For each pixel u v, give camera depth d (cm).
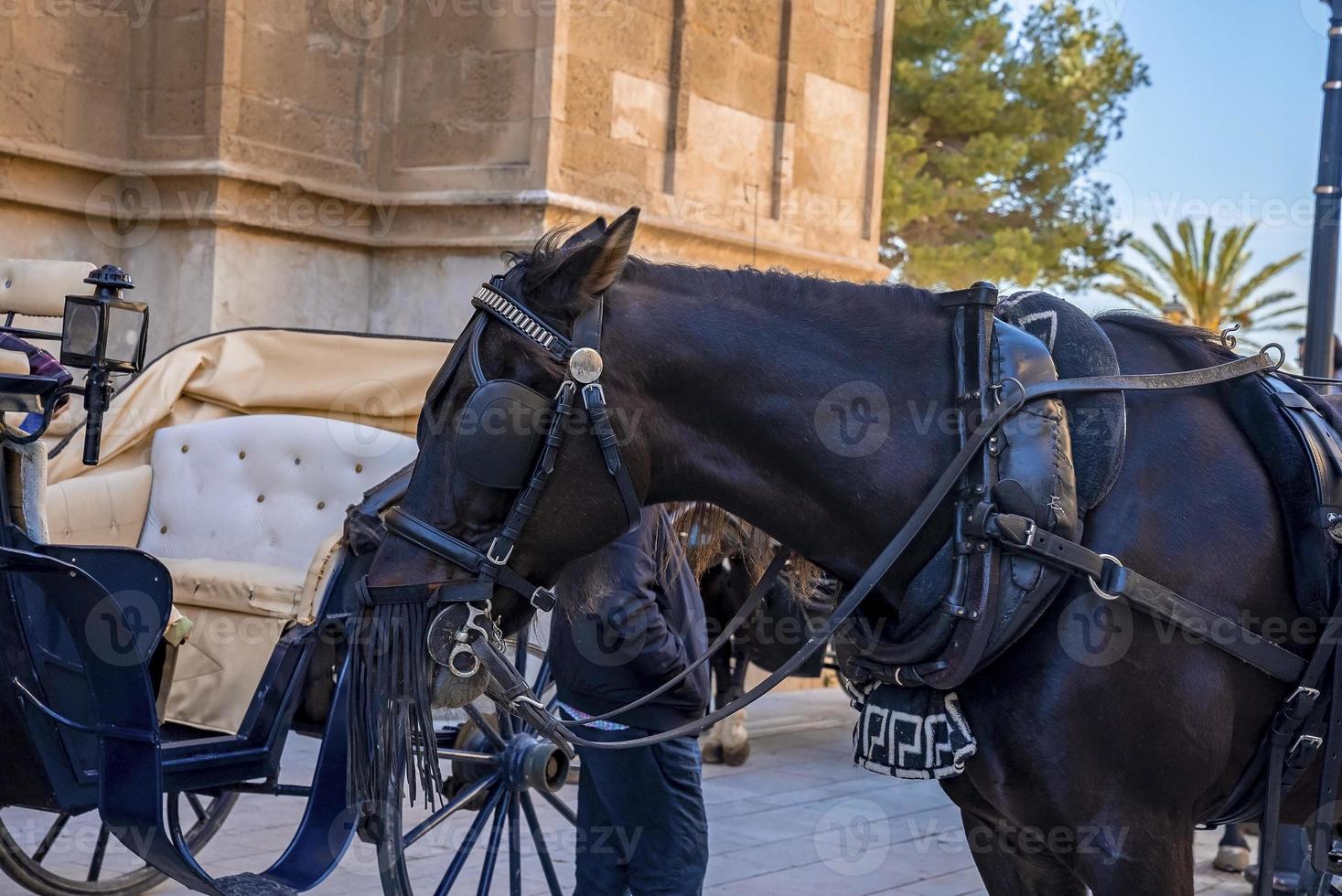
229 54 772
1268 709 253
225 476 472
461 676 227
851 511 242
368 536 380
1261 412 257
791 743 784
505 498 229
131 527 471
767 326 243
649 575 337
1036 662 237
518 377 229
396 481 391
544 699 436
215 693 398
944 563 238
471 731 420
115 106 790
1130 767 235
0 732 321
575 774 553
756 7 943
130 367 327
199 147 777
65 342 319
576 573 254
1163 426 252
